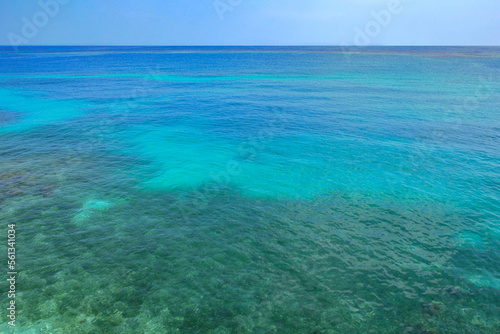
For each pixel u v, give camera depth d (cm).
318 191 1541
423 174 1727
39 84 5150
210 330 761
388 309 839
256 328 770
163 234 1157
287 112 3188
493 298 878
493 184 1602
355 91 4394
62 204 1345
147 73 7012
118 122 2820
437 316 817
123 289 881
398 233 1200
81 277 920
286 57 13200
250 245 1109
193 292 880
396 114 3073
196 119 2938
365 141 2286
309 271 981
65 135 2408
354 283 934
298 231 1205
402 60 10506
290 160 1939
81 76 6375
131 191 1501
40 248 1045
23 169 1719
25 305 810
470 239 1159
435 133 2461
